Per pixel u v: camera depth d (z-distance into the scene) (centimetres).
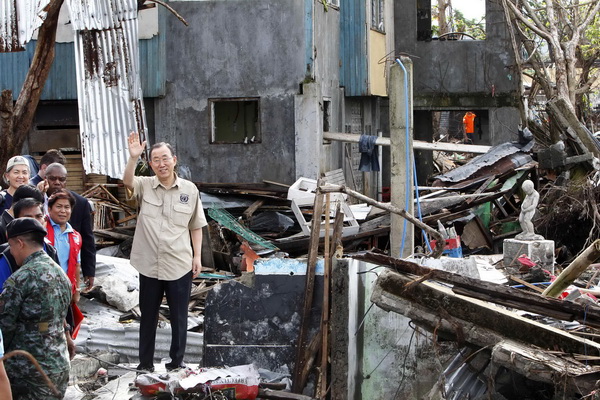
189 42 1872
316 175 1853
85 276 798
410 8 2473
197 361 905
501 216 1725
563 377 531
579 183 1587
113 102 1353
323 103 2033
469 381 619
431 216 1562
